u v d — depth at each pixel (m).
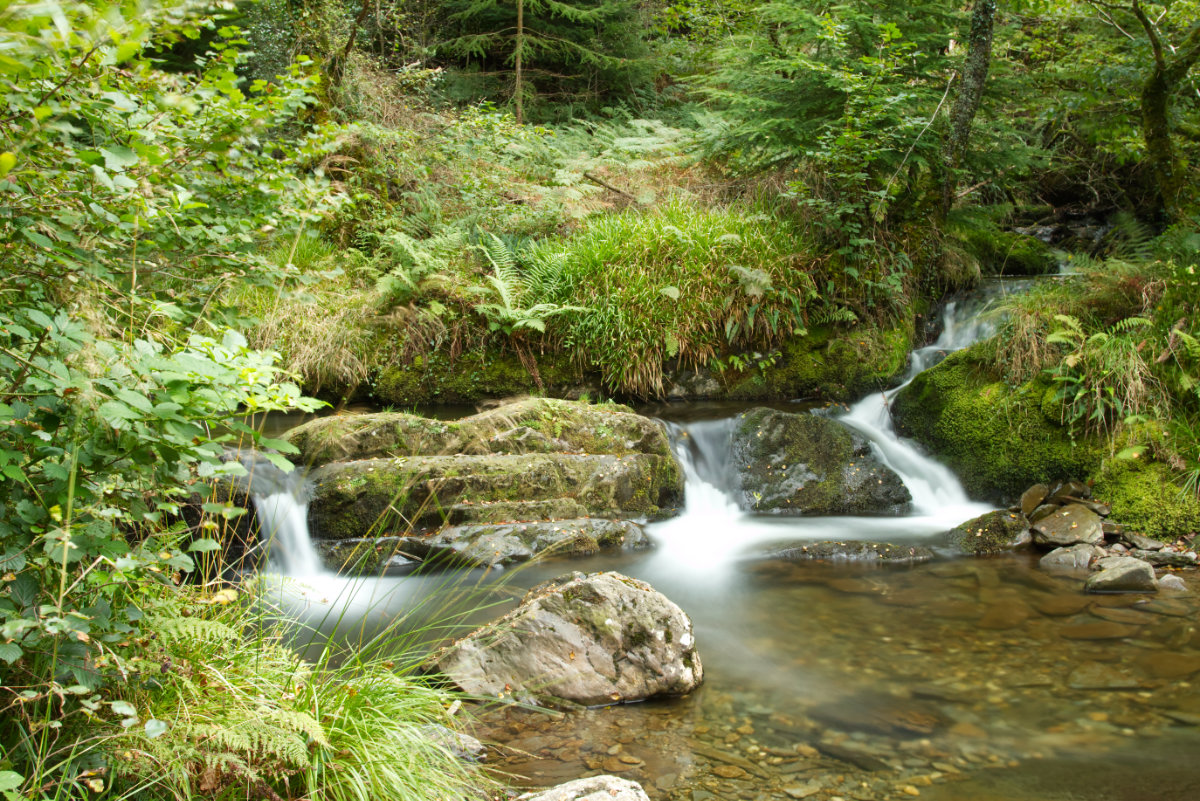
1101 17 8.43
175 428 1.90
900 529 5.94
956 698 3.37
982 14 7.74
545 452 6.27
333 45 9.55
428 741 2.62
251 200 3.13
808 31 8.01
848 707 3.30
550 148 10.54
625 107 13.09
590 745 2.99
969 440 6.37
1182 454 5.42
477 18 13.38
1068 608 4.34
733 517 6.38
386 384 7.73
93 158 2.04
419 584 4.83
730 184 9.38
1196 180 7.94
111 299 2.39
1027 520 5.58
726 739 3.05
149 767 2.08
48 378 1.81
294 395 2.19
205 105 2.75
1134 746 2.97
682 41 14.16
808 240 8.25
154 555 2.21
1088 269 6.96
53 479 1.97
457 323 7.96
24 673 2.06
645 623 3.49
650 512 6.16
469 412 7.57
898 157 7.93
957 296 8.55
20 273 2.05
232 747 2.16
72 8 1.34
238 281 3.08
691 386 7.91
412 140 9.45
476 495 5.66
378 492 5.48
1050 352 6.27
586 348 7.86
